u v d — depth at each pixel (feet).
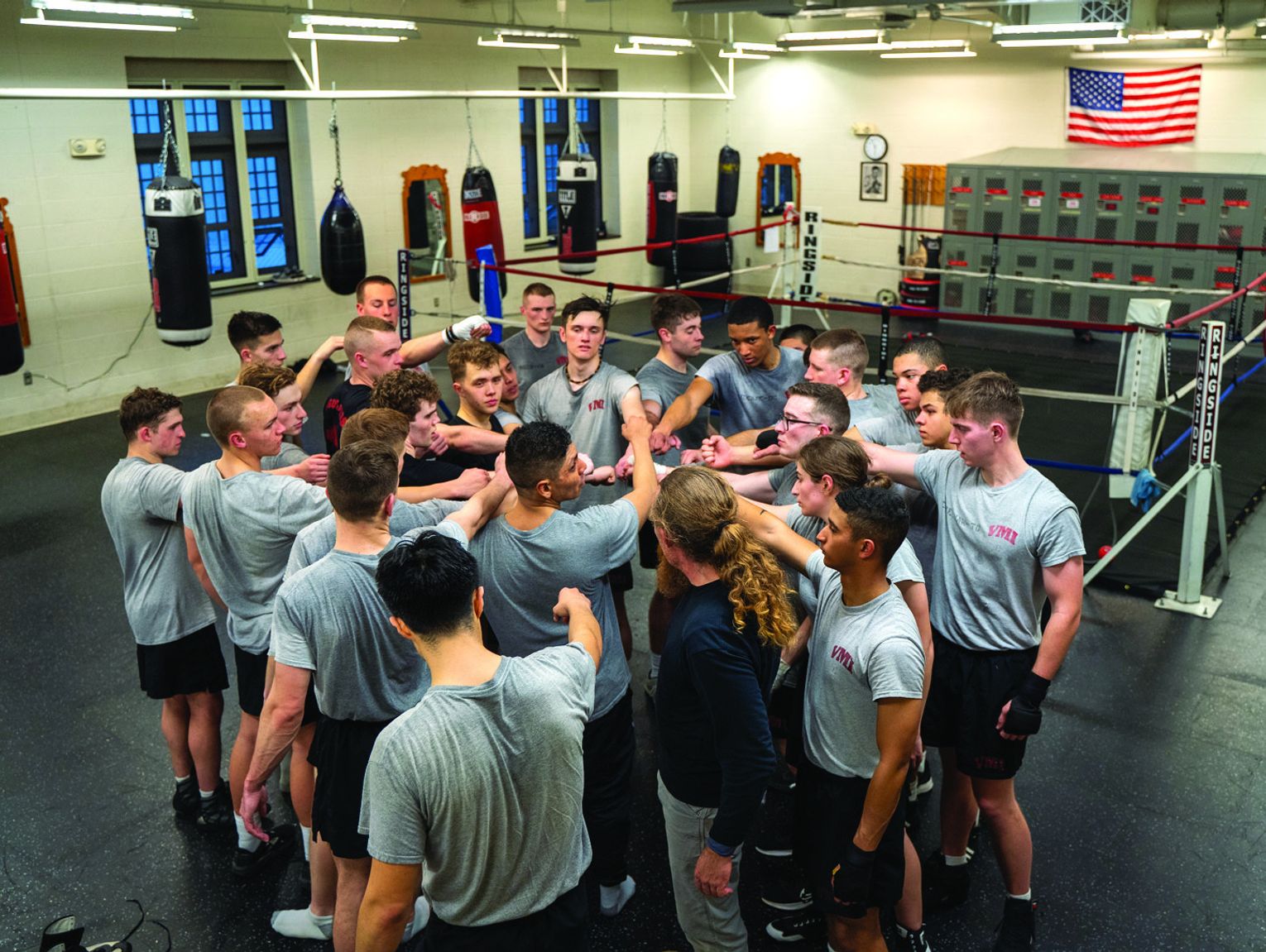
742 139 42.42
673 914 9.66
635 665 14.21
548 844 6.30
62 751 12.36
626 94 31.63
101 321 27.48
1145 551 17.42
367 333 11.63
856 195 40.42
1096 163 33.71
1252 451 22.74
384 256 34.14
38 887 10.09
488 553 8.32
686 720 7.51
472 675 6.00
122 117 27.07
